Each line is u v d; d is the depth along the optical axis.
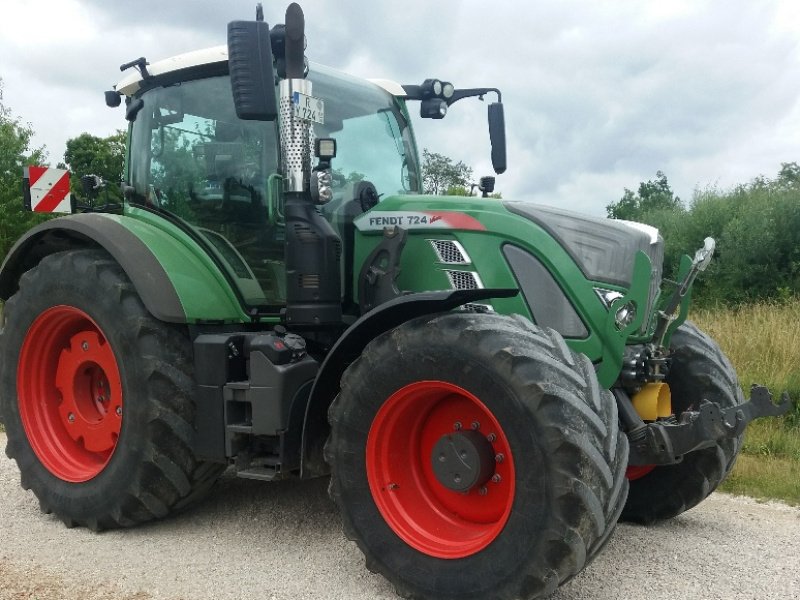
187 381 3.93
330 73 4.52
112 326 3.97
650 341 3.85
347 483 3.36
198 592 3.21
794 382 7.34
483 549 3.01
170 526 4.11
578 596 3.24
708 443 3.38
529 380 2.90
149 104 4.65
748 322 9.16
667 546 3.93
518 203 3.89
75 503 4.05
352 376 3.36
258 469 3.76
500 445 3.18
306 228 3.82
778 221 14.80
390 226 3.96
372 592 3.25
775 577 3.48
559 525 2.81
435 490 3.41
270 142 4.17
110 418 4.16
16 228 16.48
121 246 4.00
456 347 3.07
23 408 4.41
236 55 3.47
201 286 4.05
